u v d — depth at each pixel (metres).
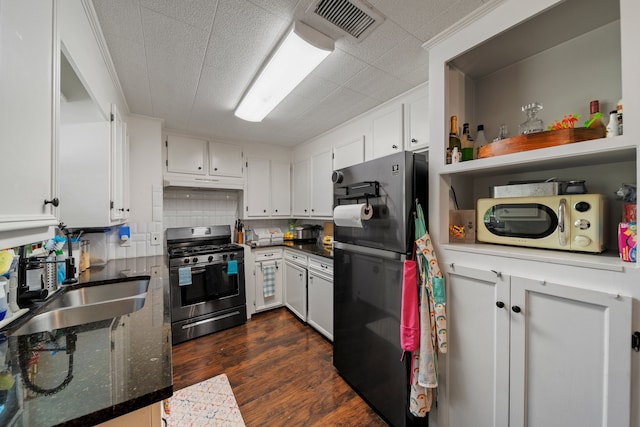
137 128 2.45
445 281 1.27
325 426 1.42
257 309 2.98
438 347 1.23
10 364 0.66
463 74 1.48
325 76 1.76
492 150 1.15
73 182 1.44
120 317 0.98
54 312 1.18
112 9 1.16
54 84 0.78
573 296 0.87
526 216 1.10
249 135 3.08
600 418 0.83
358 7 1.17
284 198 3.62
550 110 1.26
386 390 1.45
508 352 1.04
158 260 2.27
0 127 0.55
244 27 1.29
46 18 0.74
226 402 1.60
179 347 2.28
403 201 1.33
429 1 1.13
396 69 1.68
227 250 2.70
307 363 2.02
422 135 1.86
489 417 1.10
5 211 0.57
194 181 2.93
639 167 0.77
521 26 1.10
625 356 0.78
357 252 1.68
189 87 1.91
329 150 2.86
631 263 0.81
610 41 1.08
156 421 0.59
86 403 0.52
